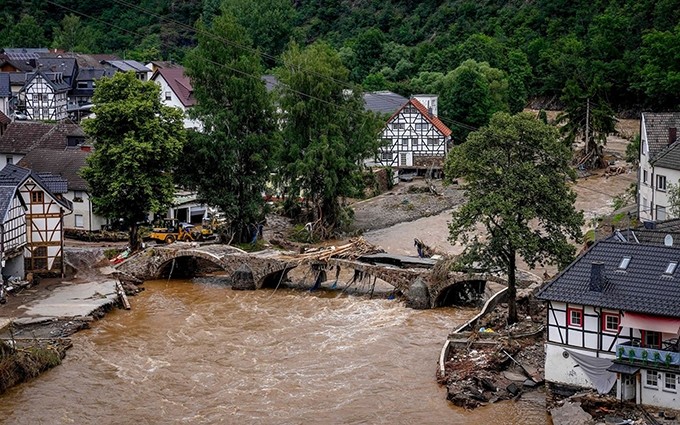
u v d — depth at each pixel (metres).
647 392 47.41
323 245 93.94
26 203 77.88
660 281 48.44
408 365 59.25
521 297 67.75
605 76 172.00
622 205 98.44
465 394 52.44
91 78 177.62
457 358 58.47
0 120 119.12
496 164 63.09
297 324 69.12
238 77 94.44
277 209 109.12
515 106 170.88
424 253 86.19
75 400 54.00
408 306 73.38
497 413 50.56
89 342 64.56
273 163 96.00
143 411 52.34
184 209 103.94
